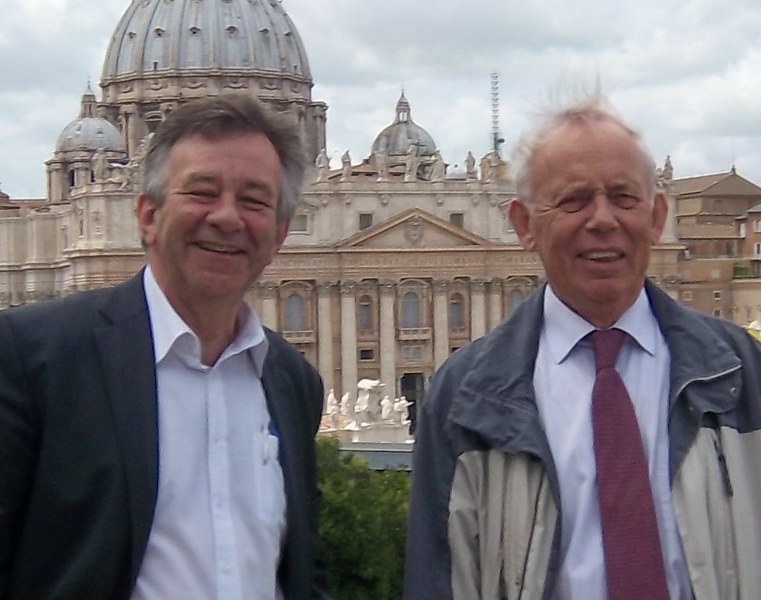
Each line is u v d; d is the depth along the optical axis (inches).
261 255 65.0
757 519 65.9
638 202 66.3
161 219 63.8
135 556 60.9
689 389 66.0
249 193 63.8
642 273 67.6
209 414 64.4
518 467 65.9
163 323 64.6
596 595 64.2
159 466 62.3
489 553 66.5
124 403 62.6
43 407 62.0
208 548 62.4
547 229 66.9
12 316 63.8
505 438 66.1
